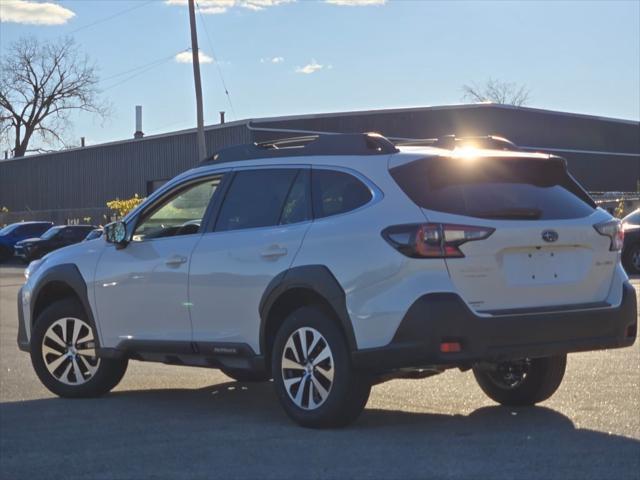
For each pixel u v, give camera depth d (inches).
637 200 1302.9
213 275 284.0
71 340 326.0
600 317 258.2
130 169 2210.9
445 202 247.1
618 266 268.7
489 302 245.0
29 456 240.1
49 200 2456.9
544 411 283.3
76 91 3331.7
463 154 255.8
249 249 276.2
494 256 244.8
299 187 274.5
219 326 283.9
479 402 300.4
